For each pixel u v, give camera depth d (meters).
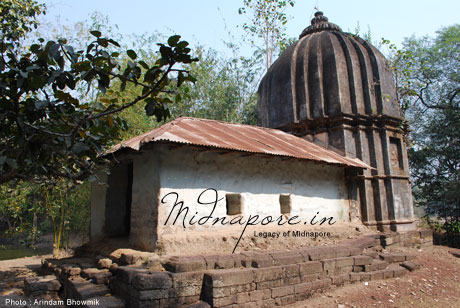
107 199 8.40
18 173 4.28
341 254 7.45
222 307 5.28
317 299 6.28
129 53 3.59
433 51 18.97
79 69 3.48
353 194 10.15
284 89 12.24
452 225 15.78
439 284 7.66
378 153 10.79
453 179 15.78
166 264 5.66
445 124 17.03
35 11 8.44
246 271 5.66
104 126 4.48
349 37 12.30
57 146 3.96
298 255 6.70
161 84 3.75
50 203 11.01
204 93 18.41
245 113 19.38
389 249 9.50
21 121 3.58
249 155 7.31
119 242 7.54
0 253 16.28
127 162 8.07
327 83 11.40
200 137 6.65
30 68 3.21
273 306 5.83
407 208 10.91
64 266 6.80
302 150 8.69
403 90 13.91
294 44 13.12
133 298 5.04
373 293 6.70
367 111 11.15
